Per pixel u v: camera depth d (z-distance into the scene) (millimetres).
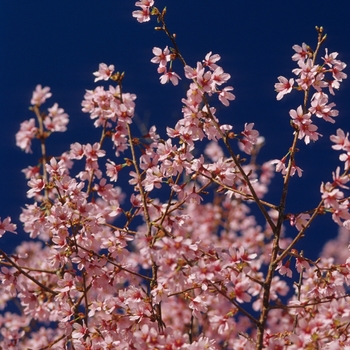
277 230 7012
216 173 7574
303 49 7391
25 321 11242
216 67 7320
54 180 7883
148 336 6516
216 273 6465
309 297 7691
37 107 8719
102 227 8398
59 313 8422
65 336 7996
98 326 7715
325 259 8781
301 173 7297
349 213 6527
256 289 9836
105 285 7633
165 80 7504
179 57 7434
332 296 6836
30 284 9422
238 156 7000
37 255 11289
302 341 6371
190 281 6863
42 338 11062
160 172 7891
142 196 7773
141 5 7625
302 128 7141
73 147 8492
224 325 7168
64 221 7422
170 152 7609
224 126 7285
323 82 7180
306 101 7156
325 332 6711
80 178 8719
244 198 7449
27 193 7926
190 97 7238
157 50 7531
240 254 6895
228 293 6781
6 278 7789
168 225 7855
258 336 6699
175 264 6172
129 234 8133
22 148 8609
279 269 7270
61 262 7914
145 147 8250
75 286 7715
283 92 7258
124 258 7902
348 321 6410
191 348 6504
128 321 7445
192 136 7461
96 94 8445
